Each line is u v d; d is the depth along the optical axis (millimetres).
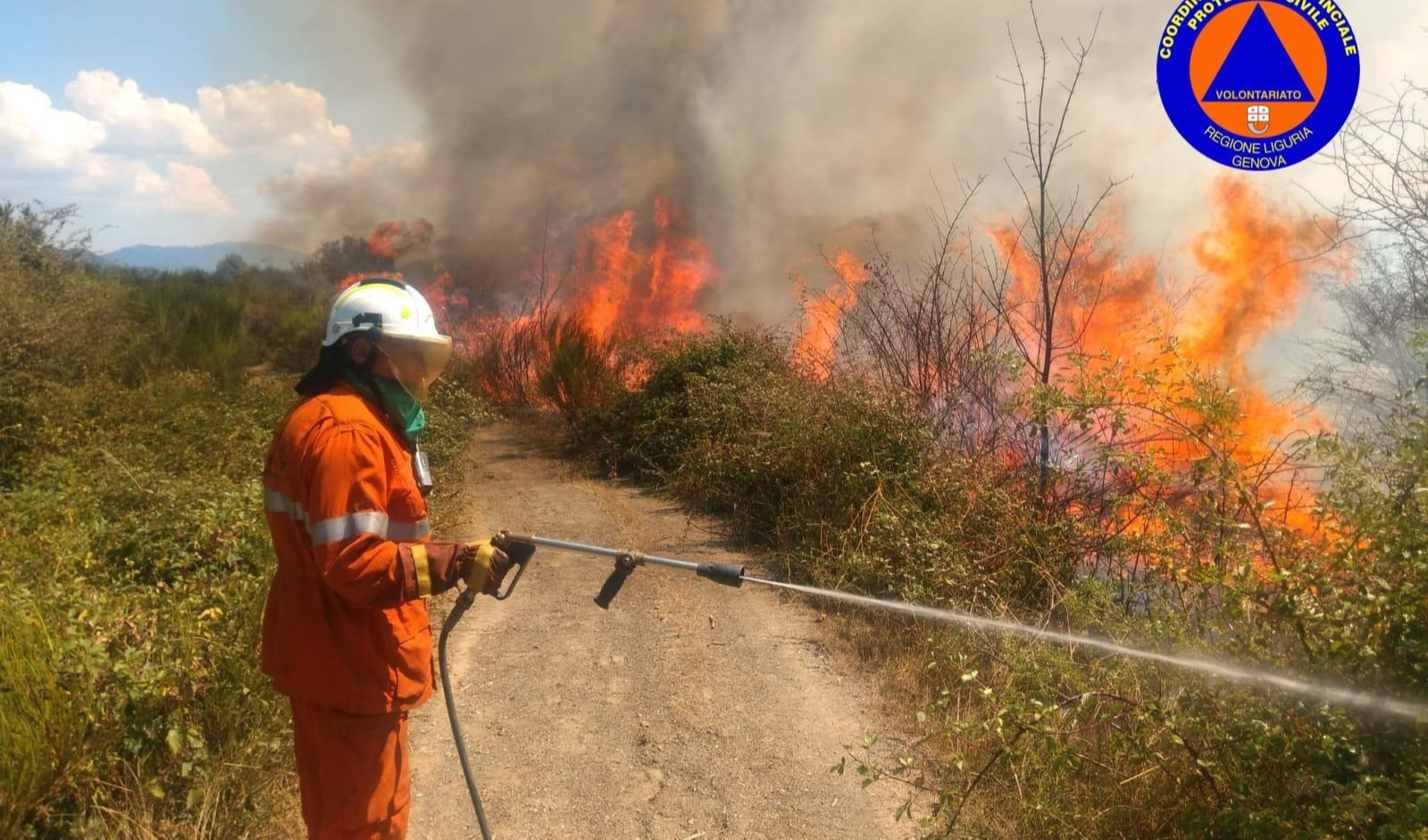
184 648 3529
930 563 5379
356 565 2203
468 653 5113
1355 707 2555
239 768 3295
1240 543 3225
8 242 10836
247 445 7824
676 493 9094
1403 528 2518
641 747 4102
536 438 12203
